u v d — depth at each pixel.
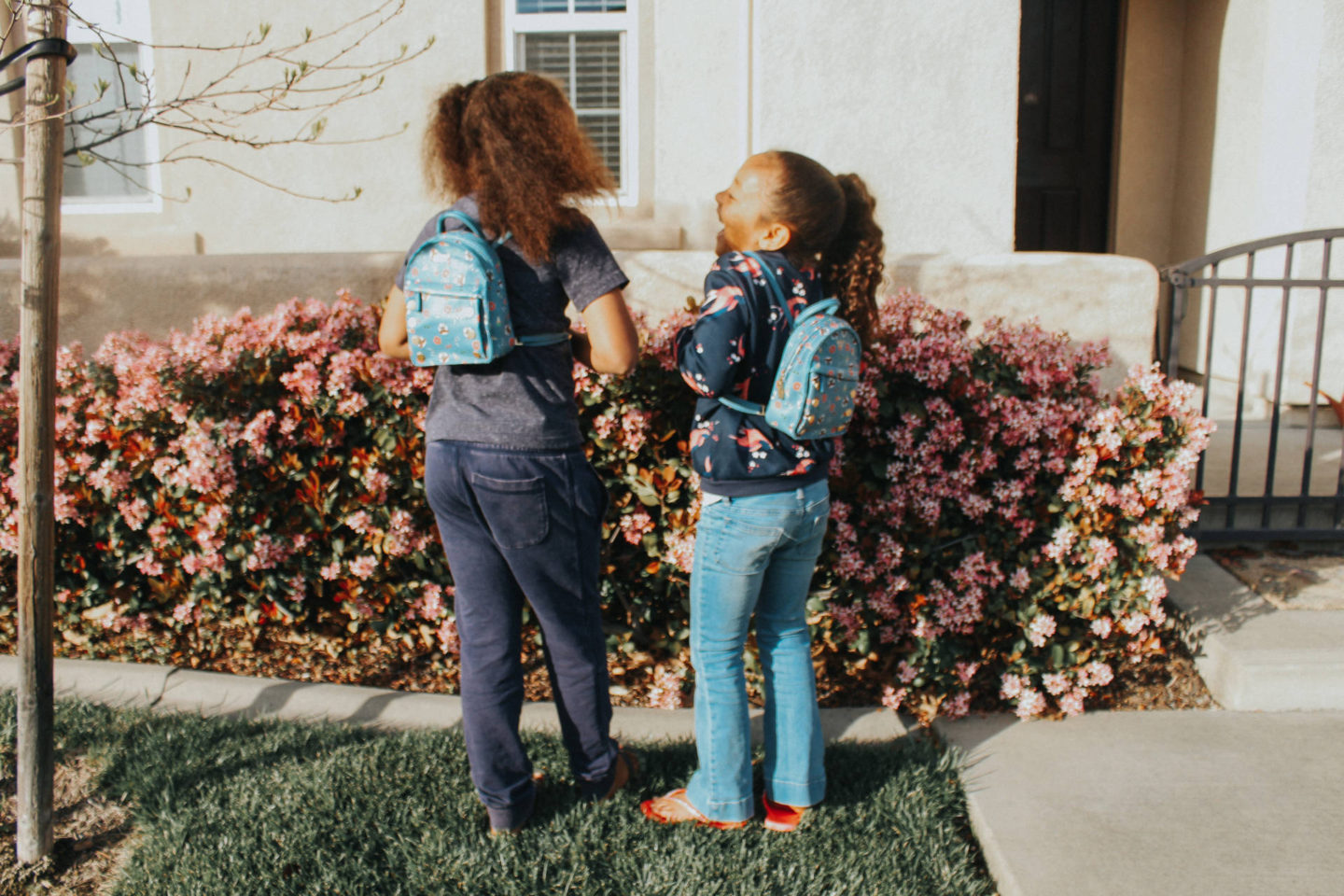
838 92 4.86
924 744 3.00
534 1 5.26
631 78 5.32
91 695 3.27
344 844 2.47
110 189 5.49
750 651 3.23
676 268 4.60
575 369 3.09
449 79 5.20
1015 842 2.54
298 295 4.60
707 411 2.36
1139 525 3.22
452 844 2.47
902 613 3.25
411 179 5.29
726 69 5.09
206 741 2.94
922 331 3.22
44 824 2.48
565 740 2.57
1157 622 3.22
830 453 2.38
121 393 3.43
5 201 5.18
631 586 3.35
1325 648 3.30
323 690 3.27
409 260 2.26
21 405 2.31
